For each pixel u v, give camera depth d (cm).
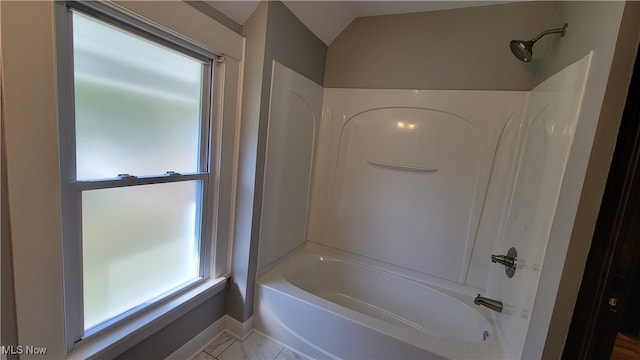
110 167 100
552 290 88
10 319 79
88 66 89
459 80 166
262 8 137
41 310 84
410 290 184
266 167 157
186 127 129
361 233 202
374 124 191
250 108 146
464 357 118
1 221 74
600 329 81
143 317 118
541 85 131
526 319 100
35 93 76
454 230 174
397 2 166
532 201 115
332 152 206
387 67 184
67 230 90
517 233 129
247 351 152
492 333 134
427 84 174
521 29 149
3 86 70
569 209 84
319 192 213
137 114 107
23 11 72
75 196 91
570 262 83
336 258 207
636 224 75
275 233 178
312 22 171
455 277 176
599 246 79
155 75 112
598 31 82
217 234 150
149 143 113
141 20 98
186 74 125
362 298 199
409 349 125
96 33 91
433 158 176
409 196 185
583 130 82
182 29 110
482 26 158
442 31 168
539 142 120
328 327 143
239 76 145
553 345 88
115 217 105
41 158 79
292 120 174
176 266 135
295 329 153
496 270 156
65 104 84
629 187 75
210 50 128
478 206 166
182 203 133
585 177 80
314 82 190
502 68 155
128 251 112
